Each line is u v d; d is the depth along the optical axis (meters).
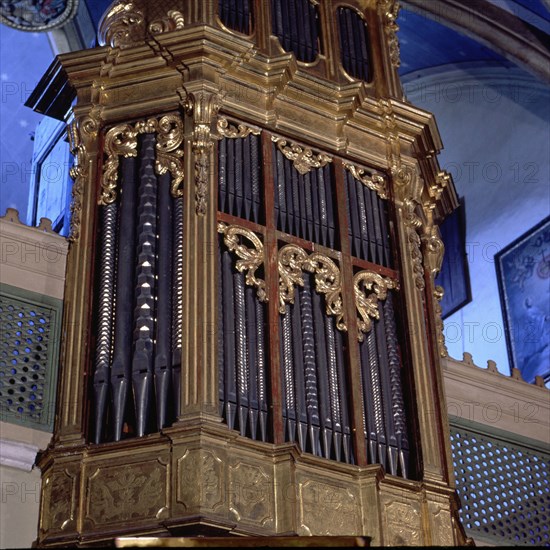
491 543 11.41
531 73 15.95
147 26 11.51
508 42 15.85
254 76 11.26
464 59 16.67
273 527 9.27
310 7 12.31
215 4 11.58
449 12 15.88
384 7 12.67
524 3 15.66
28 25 16.47
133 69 11.20
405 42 16.66
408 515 9.88
